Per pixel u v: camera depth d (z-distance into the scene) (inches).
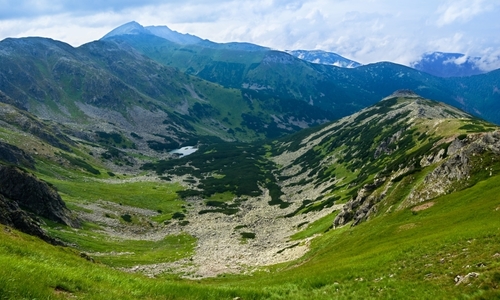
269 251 3814.0
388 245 1904.5
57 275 776.9
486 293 783.1
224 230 5017.2
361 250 2105.1
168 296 881.5
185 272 3080.7
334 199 5196.9
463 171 2650.1
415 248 1496.1
